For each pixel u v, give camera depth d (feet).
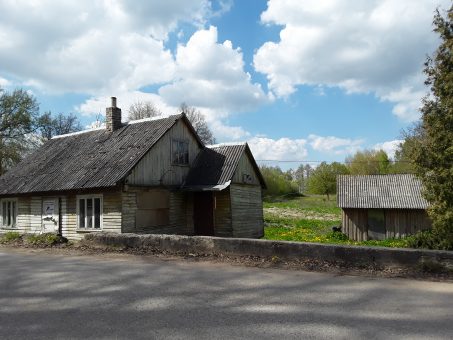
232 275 29.86
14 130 139.13
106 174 59.62
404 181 93.20
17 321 19.99
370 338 17.12
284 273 30.40
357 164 222.07
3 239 61.16
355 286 26.20
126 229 58.80
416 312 20.61
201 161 75.10
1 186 72.59
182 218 70.69
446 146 40.93
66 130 169.99
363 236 91.25
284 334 17.65
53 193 63.52
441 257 29.22
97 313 21.06
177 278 29.12
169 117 71.87
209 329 18.37
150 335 17.71
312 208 176.35
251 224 76.48
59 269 34.01
